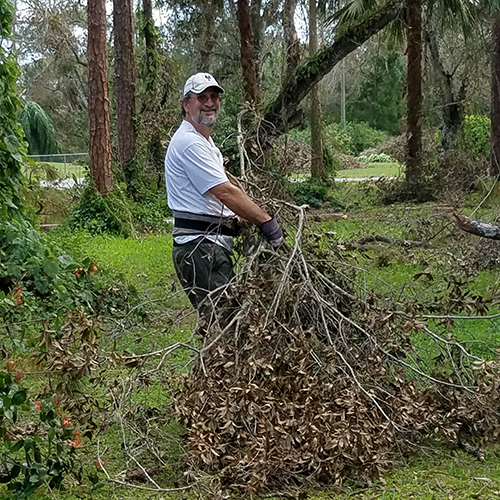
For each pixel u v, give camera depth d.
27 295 5.75
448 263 6.80
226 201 4.22
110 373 4.97
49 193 15.88
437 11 19.70
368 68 34.25
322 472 3.69
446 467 3.87
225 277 4.41
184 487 3.56
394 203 17.25
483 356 5.43
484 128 26.05
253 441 3.57
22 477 3.74
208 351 3.95
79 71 37.66
